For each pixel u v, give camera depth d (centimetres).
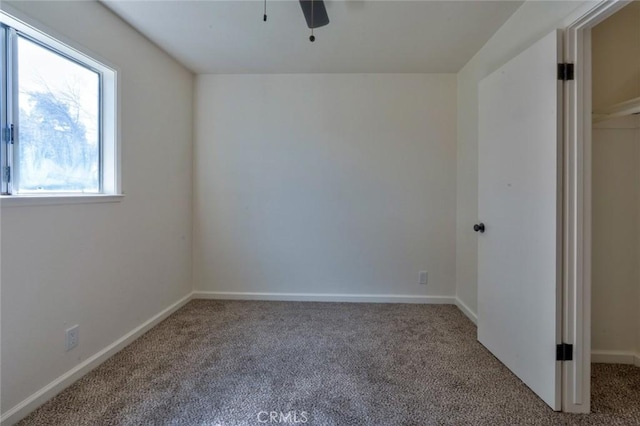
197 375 174
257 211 303
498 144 193
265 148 301
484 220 210
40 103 157
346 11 192
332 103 296
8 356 136
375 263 300
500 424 138
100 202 185
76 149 179
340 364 187
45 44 157
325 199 300
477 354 200
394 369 182
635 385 163
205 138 302
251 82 298
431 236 296
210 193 304
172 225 268
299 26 211
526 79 165
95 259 183
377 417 141
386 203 297
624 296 183
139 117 221
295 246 303
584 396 144
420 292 299
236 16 199
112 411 144
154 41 232
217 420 139
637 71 177
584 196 143
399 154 295
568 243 145
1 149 140
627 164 178
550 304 149
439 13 195
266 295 305
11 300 137
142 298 228
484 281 210
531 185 162
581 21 138
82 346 173
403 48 242
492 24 207
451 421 139
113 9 189
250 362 189
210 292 307
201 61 270
